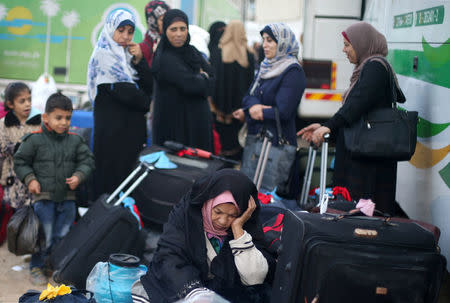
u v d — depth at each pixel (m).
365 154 3.89
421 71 4.39
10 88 4.81
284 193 4.52
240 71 7.81
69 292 3.28
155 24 6.31
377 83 3.94
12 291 4.15
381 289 2.58
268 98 4.93
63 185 4.39
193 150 5.11
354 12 6.78
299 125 7.57
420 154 4.38
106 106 5.40
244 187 2.82
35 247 4.24
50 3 7.88
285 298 2.67
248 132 5.08
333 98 6.93
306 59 6.86
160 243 2.89
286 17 8.74
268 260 3.02
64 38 7.93
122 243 4.07
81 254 3.95
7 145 4.84
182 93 5.54
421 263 2.59
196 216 2.85
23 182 4.27
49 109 4.27
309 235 2.63
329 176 4.97
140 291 3.02
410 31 4.69
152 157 4.97
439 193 3.97
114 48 5.27
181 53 5.50
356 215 3.07
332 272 2.57
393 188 4.11
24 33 7.93
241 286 2.95
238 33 7.77
